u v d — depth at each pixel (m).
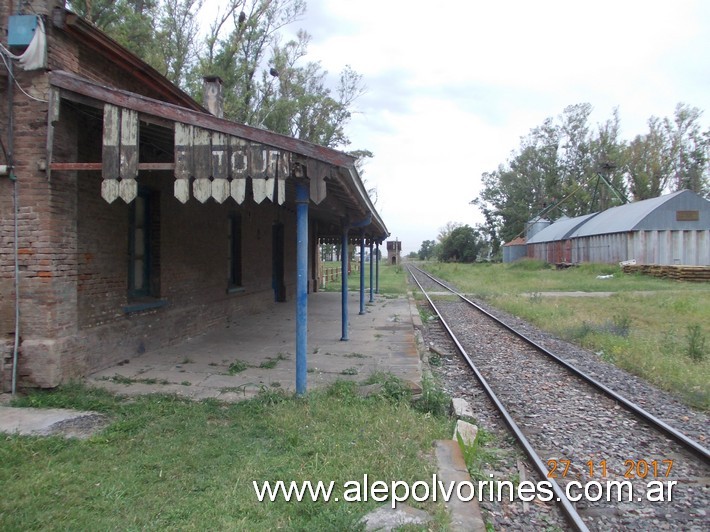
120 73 7.61
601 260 34.81
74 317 6.51
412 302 18.83
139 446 4.58
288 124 28.38
